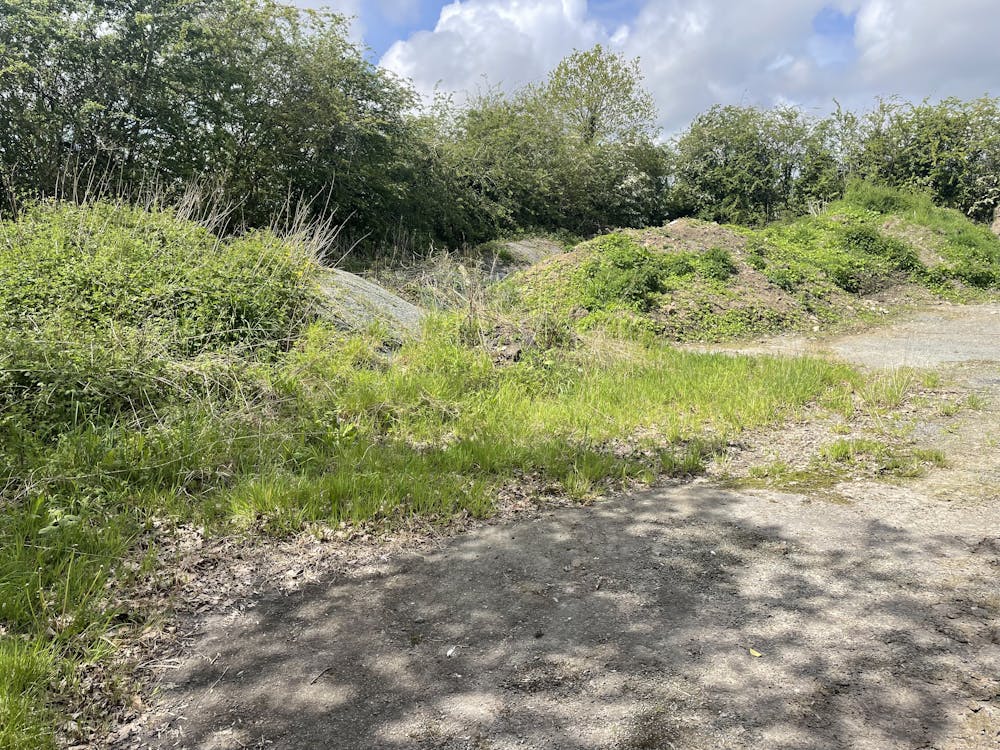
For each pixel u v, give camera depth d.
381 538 4.19
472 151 27.62
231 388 5.99
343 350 7.28
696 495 4.95
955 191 26.30
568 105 35.72
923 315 13.39
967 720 2.57
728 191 34.75
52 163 13.76
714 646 3.09
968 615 3.28
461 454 5.35
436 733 2.59
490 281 14.05
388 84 21.42
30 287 6.54
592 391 7.23
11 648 2.87
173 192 13.20
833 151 32.25
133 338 6.03
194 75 16.11
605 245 14.29
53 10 14.30
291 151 19.27
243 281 7.70
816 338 11.62
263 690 2.85
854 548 4.03
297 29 19.34
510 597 3.57
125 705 2.75
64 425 5.02
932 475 5.19
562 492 4.98
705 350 10.55
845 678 2.84
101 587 3.43
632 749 2.49
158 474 4.62
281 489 4.45
